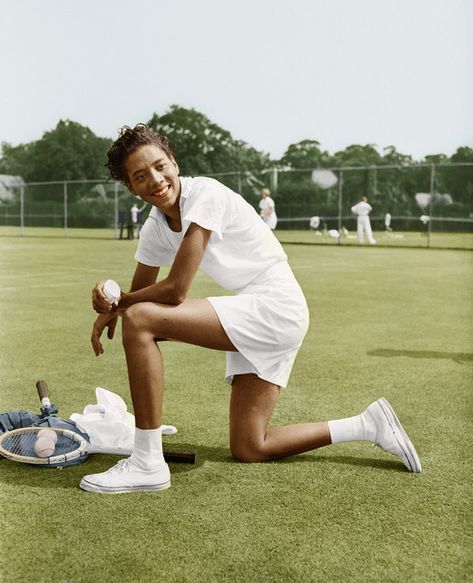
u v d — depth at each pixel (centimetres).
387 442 277
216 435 322
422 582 191
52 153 6962
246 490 255
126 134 256
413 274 1189
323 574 195
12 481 264
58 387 405
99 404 319
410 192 4991
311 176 4709
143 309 253
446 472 276
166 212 270
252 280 277
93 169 7050
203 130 6800
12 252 1786
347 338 579
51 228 4166
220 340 263
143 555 204
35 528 222
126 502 244
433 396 394
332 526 225
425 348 537
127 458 274
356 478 269
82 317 677
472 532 222
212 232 261
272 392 279
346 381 427
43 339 558
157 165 255
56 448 289
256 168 7331
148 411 253
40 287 957
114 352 510
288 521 229
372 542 214
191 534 219
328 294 892
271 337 267
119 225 2834
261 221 281
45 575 192
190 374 445
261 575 194
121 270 1245
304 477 269
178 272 257
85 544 211
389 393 400
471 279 1102
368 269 1290
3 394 388
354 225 3978
